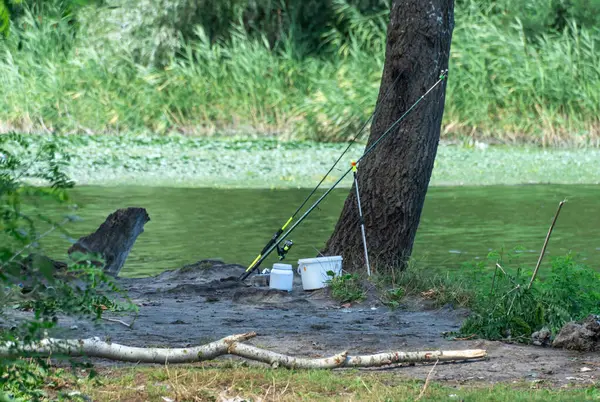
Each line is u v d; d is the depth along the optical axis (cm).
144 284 2244
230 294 2086
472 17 6191
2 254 989
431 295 1998
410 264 2205
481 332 1688
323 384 1285
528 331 1681
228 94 6278
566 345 1578
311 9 6825
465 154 5238
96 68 6259
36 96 6069
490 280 2086
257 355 1388
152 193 4103
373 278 2111
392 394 1230
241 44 6331
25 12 6109
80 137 5644
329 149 5428
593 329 1573
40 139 5381
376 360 1416
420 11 2292
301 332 1677
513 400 1202
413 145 2295
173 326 1694
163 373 1315
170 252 2878
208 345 1395
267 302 1992
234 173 4666
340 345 1570
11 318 1419
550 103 5778
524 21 6444
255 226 3322
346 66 6150
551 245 2944
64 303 1108
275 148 5456
